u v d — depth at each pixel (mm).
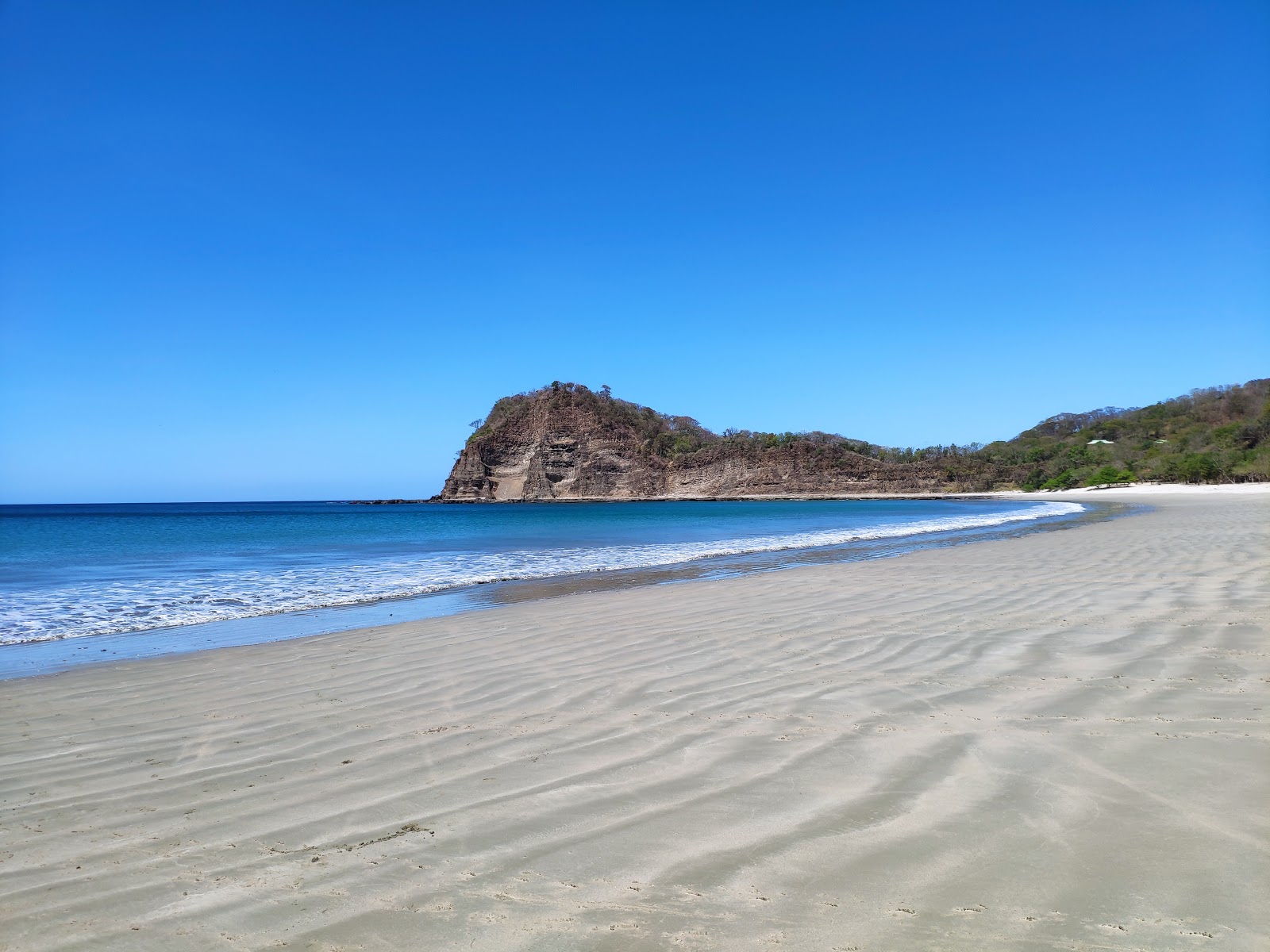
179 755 4617
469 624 9531
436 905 2643
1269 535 17641
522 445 149875
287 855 3113
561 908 2584
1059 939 2273
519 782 3861
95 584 14906
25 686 6641
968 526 32062
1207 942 2219
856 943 2295
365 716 5391
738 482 146750
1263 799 3193
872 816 3217
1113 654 6141
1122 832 2945
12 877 3004
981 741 4145
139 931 2557
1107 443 123188
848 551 19562
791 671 6191
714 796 3539
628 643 7742
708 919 2471
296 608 11547
